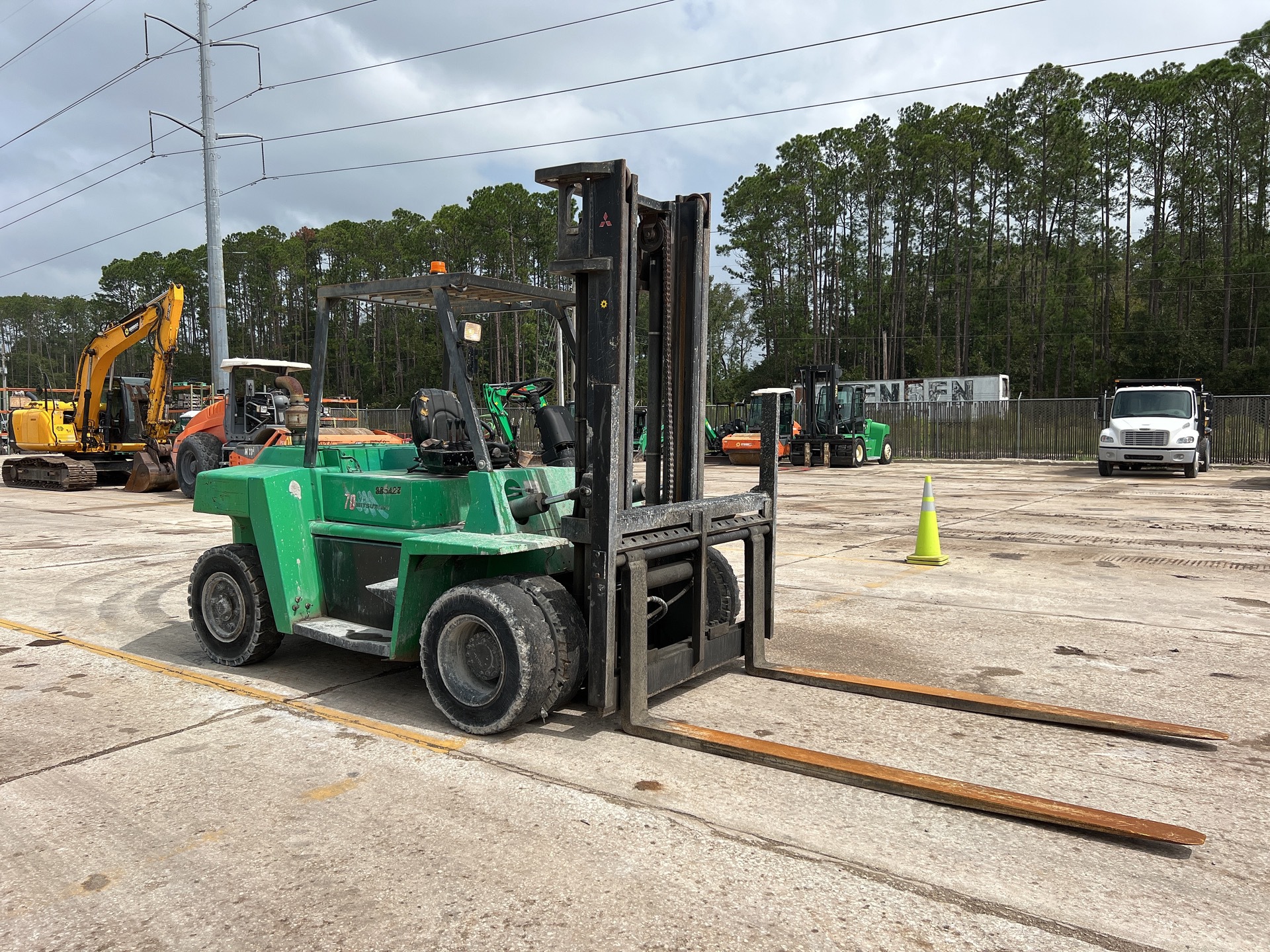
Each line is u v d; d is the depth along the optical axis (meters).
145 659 5.80
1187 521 12.87
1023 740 4.21
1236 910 2.73
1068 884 2.88
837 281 69.62
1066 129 56.34
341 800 3.56
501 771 3.84
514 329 43.41
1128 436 21.36
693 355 4.76
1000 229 63.53
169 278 85.75
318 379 5.31
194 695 5.01
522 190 59.12
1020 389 60.62
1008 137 59.31
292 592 5.14
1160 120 57.31
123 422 20.58
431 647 4.36
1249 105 53.47
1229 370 48.31
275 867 3.02
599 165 3.94
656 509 4.27
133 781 3.79
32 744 4.24
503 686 4.10
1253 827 3.32
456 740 4.23
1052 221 60.88
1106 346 56.38
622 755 4.00
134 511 15.35
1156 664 5.53
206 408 18.20
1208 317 52.31
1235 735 4.29
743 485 19.44
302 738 4.29
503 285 4.71
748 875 2.93
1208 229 60.19
